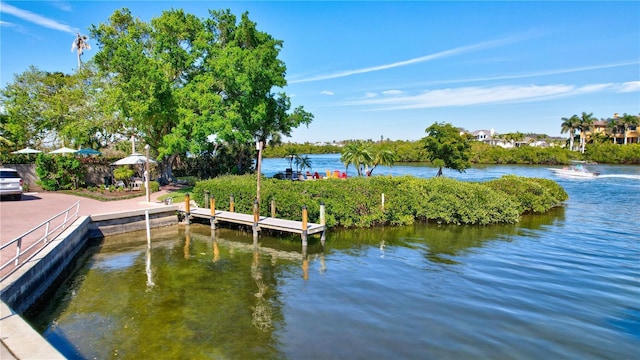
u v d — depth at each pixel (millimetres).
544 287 11180
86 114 29047
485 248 15617
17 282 8344
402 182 22594
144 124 25000
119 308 9414
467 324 8742
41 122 34000
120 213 17219
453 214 20781
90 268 12547
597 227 20109
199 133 24094
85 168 27891
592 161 85312
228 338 7934
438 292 10719
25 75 35938
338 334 8180
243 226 18375
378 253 14742
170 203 20375
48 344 5125
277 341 7828
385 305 9773
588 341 8055
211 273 12180
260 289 10828
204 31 27469
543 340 8062
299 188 19969
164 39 25734
